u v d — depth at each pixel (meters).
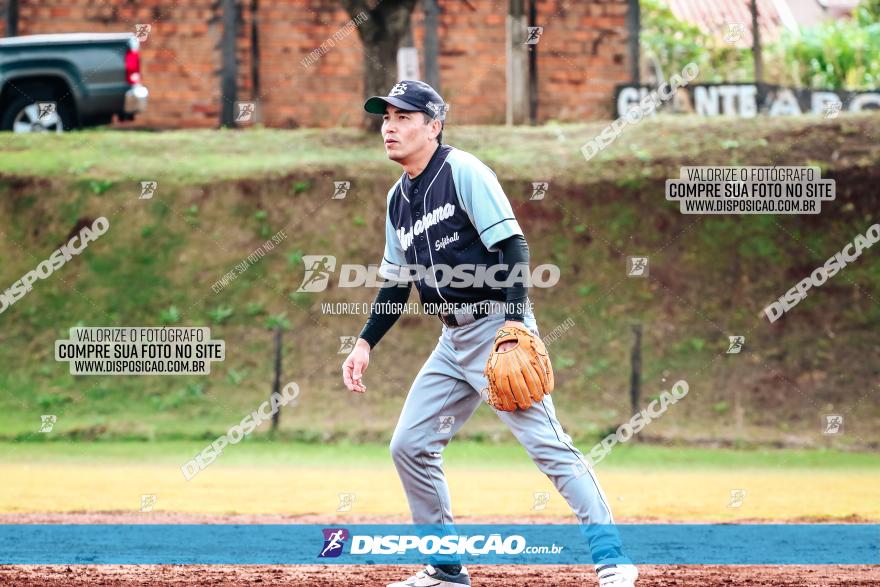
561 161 36.50
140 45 36.62
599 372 33.06
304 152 37.16
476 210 11.36
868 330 34.03
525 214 35.94
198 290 35.12
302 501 20.59
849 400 32.00
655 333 34.03
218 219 36.41
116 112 35.25
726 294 34.84
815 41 37.81
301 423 31.14
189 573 13.73
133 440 29.59
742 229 35.78
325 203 36.50
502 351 11.16
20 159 36.53
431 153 11.85
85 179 36.62
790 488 22.92
